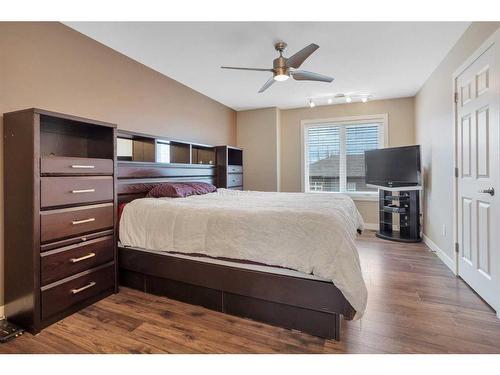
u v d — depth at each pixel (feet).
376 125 16.11
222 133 16.44
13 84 6.56
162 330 5.82
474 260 7.57
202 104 14.51
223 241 6.47
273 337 5.56
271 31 8.09
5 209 6.17
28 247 5.78
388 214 14.89
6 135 6.13
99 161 7.14
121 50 9.37
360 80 12.41
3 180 6.19
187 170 12.50
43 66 7.22
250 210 6.72
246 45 8.98
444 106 9.97
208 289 6.81
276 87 13.39
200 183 12.02
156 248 7.32
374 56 9.82
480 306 6.73
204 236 6.72
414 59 10.12
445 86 9.85
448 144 9.59
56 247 6.15
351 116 16.33
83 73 8.30
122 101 9.70
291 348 5.19
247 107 17.29
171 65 10.68
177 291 7.26
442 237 10.39
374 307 6.72
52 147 7.26
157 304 7.04
